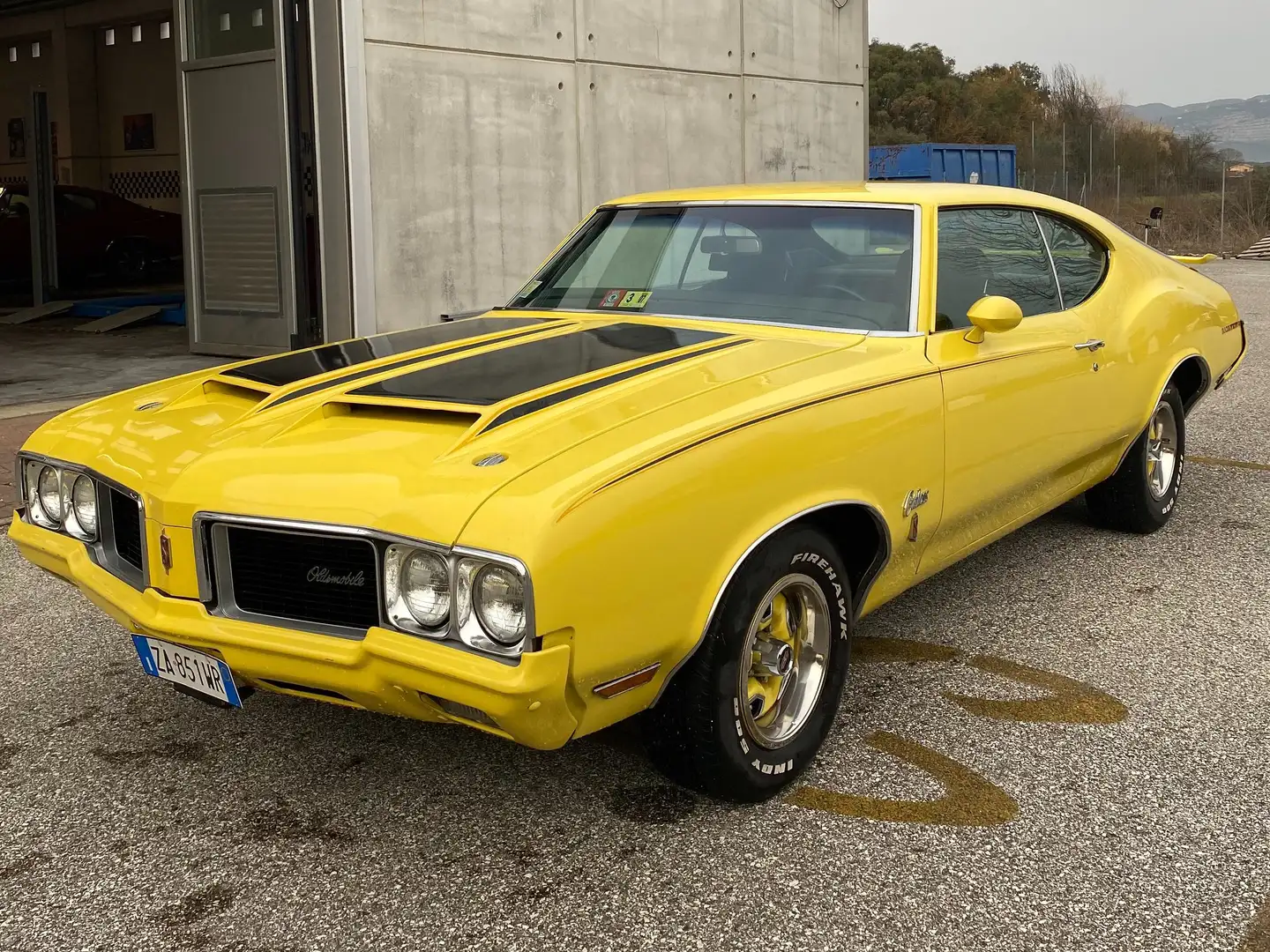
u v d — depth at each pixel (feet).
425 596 7.80
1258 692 11.70
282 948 7.86
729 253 12.66
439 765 10.49
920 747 10.63
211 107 33.06
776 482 9.07
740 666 9.00
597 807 9.65
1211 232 105.81
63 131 75.25
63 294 55.47
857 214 12.28
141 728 11.42
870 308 11.57
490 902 8.34
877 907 8.18
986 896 8.29
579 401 9.20
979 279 12.50
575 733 8.15
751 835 9.17
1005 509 12.83
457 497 7.84
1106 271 15.42
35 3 70.64
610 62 36.42
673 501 8.25
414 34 30.55
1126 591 14.80
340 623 8.41
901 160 66.95
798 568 9.50
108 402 11.40
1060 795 9.71
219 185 33.40
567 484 7.79
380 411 9.54
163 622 8.92
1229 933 7.81
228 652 8.64
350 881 8.65
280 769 10.50
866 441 10.03
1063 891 8.33
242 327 33.88
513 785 10.07
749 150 42.27
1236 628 13.46
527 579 7.36
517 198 33.88
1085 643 13.07
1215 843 8.93
